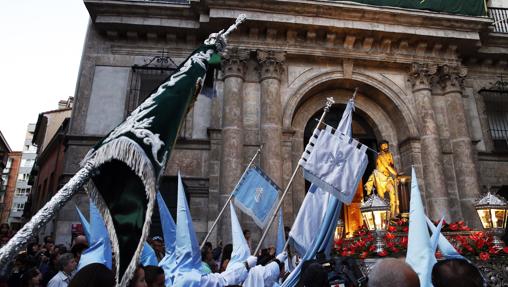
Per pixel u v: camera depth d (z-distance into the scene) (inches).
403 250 253.6
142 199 117.1
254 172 270.5
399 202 421.1
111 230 114.0
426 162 529.3
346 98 588.4
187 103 137.2
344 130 231.8
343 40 559.5
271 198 270.4
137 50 546.0
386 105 581.0
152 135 120.9
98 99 519.2
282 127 518.3
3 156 1657.2
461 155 537.6
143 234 105.7
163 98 131.2
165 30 540.7
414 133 547.5
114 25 533.3
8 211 2573.8
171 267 145.3
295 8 530.3
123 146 115.1
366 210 276.7
